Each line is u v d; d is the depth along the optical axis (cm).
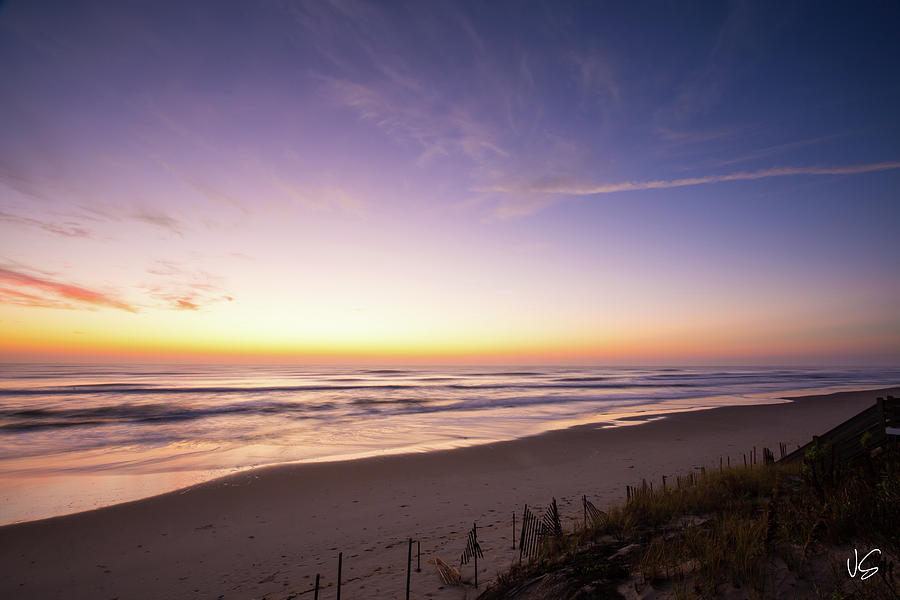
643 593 440
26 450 2088
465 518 1054
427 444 2128
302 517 1095
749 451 1889
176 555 863
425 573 694
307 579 717
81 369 16125
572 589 471
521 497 1233
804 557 456
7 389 5838
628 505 860
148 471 1614
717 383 8150
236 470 1625
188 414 3516
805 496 667
